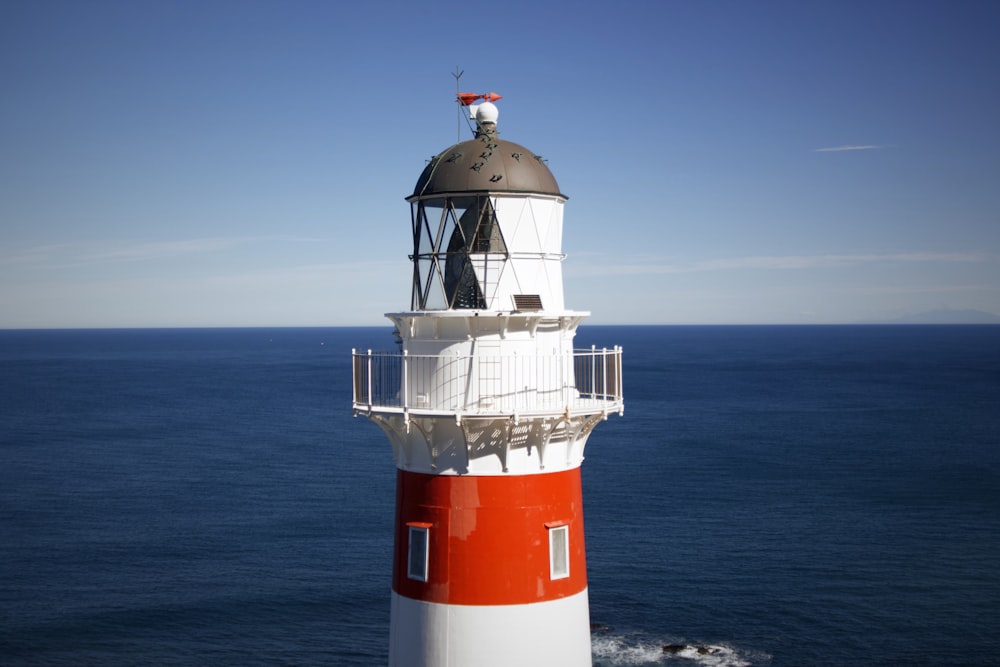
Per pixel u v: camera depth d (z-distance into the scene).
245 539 68.62
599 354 17.16
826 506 77.50
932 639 48.78
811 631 49.97
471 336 16.06
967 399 166.25
